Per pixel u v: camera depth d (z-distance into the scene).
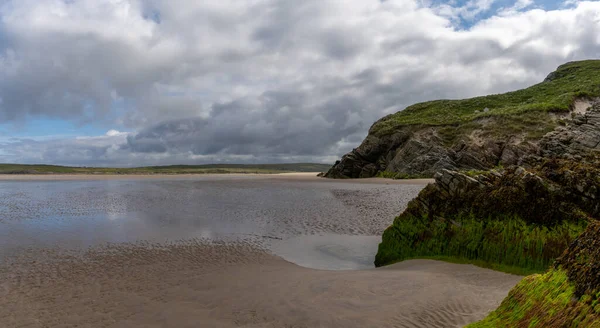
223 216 25.33
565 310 4.78
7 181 67.44
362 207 28.81
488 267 11.61
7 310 9.17
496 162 48.56
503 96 76.31
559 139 43.59
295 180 66.44
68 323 8.32
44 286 11.08
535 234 11.25
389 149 64.88
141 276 12.14
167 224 22.36
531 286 6.08
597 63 83.50
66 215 25.77
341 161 71.06
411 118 72.00
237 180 69.19
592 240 5.16
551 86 75.38
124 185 56.22
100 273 12.50
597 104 48.25
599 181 11.25
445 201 14.05
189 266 13.48
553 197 11.42
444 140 56.59
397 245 14.68
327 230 20.70
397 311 8.08
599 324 3.93
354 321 7.69
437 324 7.33
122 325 8.11
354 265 14.50
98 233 19.64
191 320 8.21
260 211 27.44
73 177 84.25
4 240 17.89
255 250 16.30
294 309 8.55
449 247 13.16
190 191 44.69
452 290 9.34
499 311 6.45
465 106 74.12
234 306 8.99
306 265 14.20
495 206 12.61
